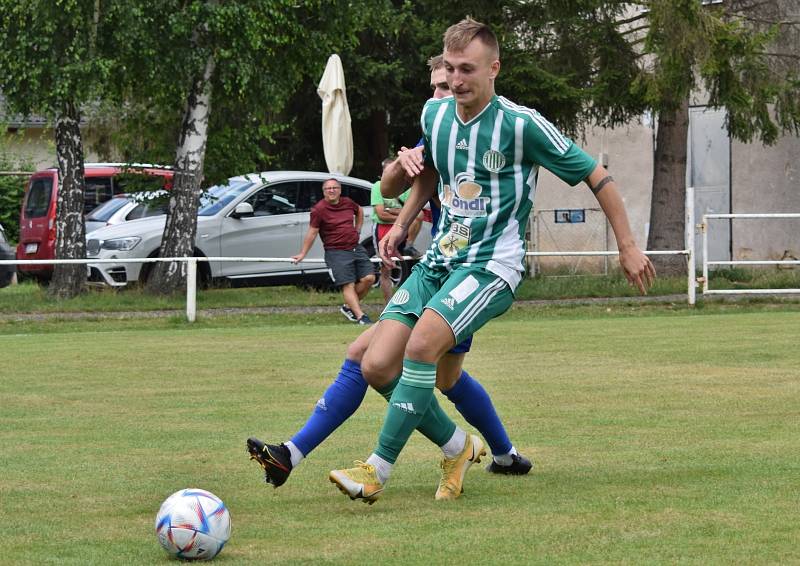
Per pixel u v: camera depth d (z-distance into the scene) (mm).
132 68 54875
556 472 17219
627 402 24156
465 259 15602
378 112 78375
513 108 15414
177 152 56781
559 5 64438
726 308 52656
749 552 12305
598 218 83562
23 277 68750
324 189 48125
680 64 60594
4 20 52844
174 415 23219
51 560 12500
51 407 24453
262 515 14719
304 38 57875
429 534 13484
